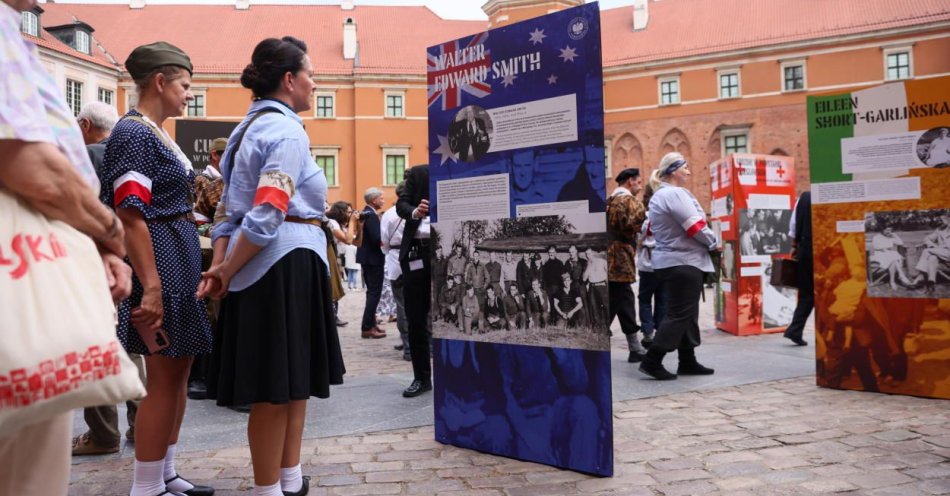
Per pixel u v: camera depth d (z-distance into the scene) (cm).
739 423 433
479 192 388
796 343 777
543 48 357
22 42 136
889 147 516
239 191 273
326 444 403
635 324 676
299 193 282
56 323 127
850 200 533
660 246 584
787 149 4131
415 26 4903
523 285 368
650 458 364
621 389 543
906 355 509
